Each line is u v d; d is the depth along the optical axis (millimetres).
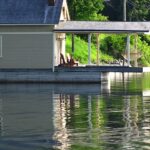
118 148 33062
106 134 37281
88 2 132625
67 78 79875
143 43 147375
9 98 59094
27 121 42969
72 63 82500
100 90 69375
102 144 34188
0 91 67000
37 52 81562
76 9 132375
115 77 100625
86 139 35750
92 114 46812
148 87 75125
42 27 81625
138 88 73375
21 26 81875
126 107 51562
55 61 82375
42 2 83562
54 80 80438
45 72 80625
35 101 56219
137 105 53156
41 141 35219
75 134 37375
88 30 81812
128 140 35312
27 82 81125
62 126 40594
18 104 53656
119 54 130000
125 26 83000
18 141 35281
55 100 57250
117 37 131750
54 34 81562
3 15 82250
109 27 82812
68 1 132000
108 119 43844
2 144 34438
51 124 41500
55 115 46219
